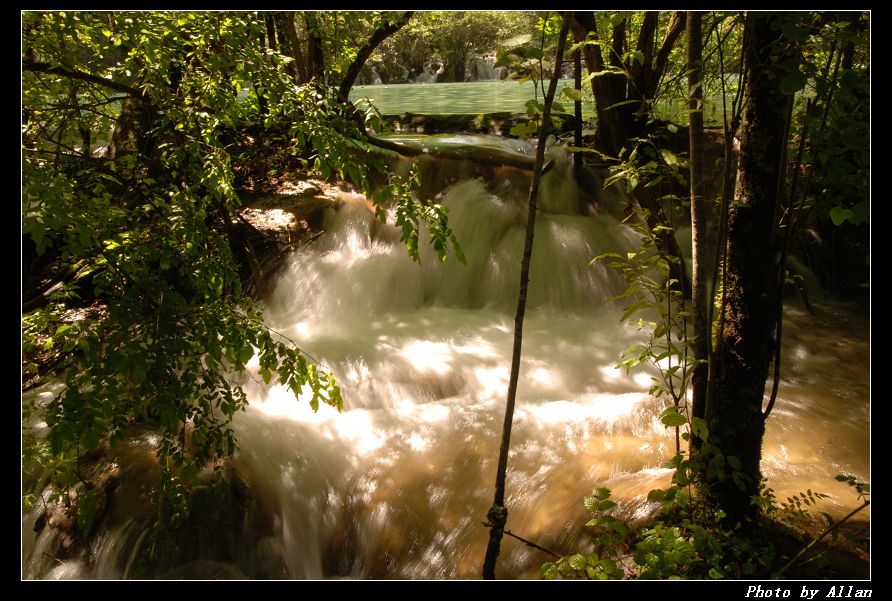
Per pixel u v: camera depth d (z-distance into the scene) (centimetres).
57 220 233
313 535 353
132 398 261
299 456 388
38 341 436
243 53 331
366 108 344
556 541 314
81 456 344
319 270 633
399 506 355
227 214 570
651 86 710
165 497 318
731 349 266
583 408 450
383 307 649
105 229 259
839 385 484
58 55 347
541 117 221
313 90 338
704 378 277
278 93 335
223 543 314
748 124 253
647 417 430
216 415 402
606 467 370
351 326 603
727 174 241
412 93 2067
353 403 466
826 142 229
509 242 708
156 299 260
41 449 295
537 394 480
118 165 392
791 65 222
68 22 316
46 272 550
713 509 276
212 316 265
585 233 713
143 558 284
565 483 356
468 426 427
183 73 365
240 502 331
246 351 267
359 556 345
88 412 223
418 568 324
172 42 348
